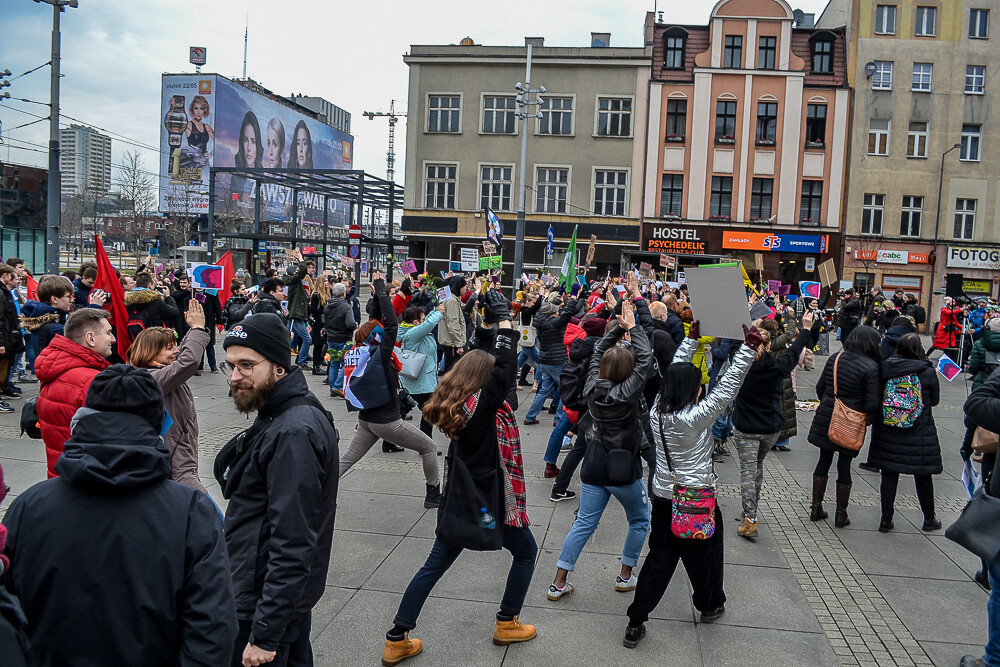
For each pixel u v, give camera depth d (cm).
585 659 407
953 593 505
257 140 6550
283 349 285
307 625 299
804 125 3269
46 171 2969
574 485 720
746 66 3256
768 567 543
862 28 3259
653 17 3694
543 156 3375
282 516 260
